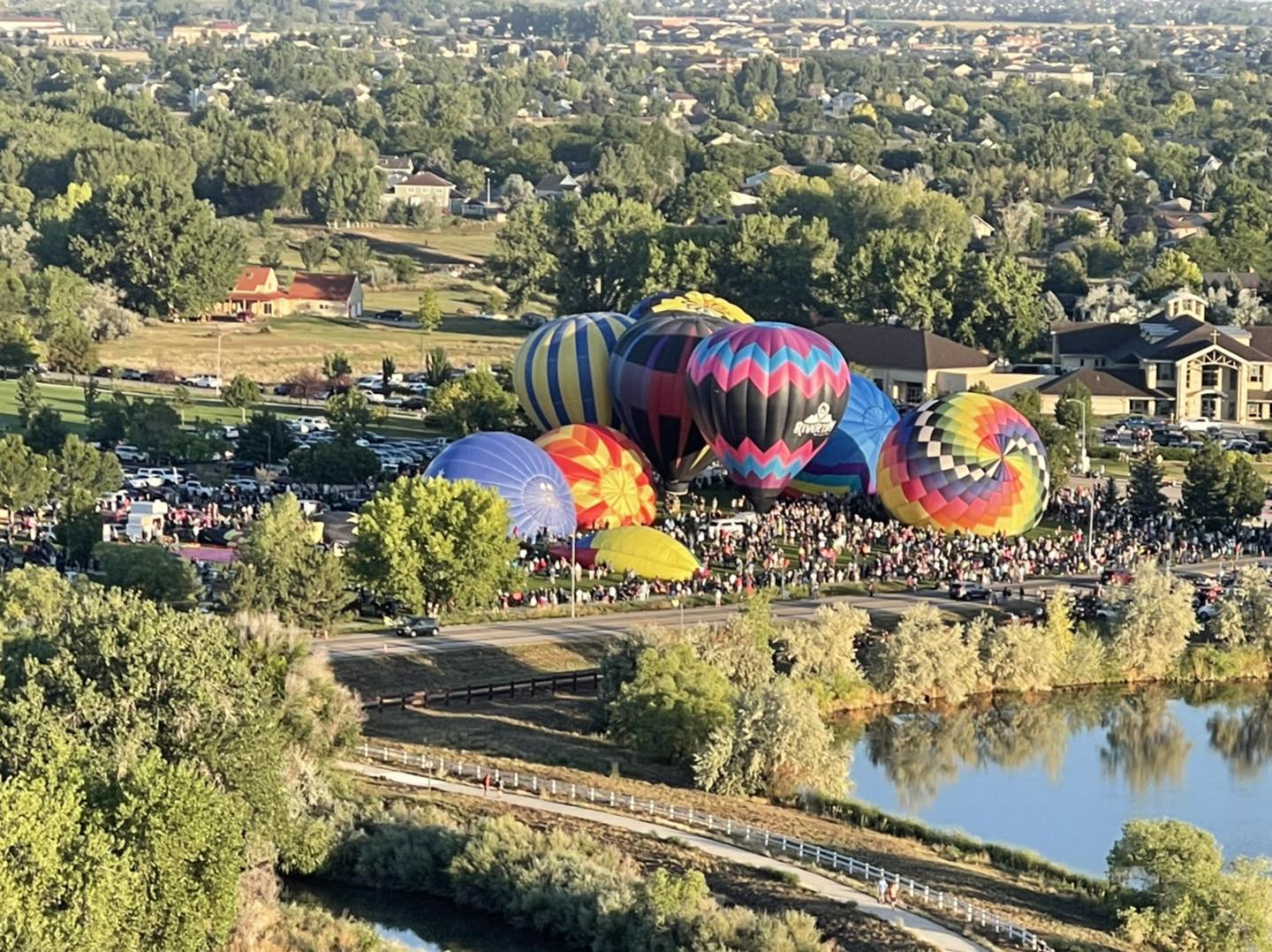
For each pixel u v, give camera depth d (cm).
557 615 16725
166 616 11656
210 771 10906
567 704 14800
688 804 12744
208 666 11238
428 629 16038
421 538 16512
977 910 10894
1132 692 16425
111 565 15812
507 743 13838
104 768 10275
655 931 10494
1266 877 11556
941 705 15838
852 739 14950
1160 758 14700
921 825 12625
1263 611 16988
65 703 10888
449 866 11388
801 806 13012
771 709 13338
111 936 9650
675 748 13588
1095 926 11081
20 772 9988
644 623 16475
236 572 15888
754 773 13138
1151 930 10925
